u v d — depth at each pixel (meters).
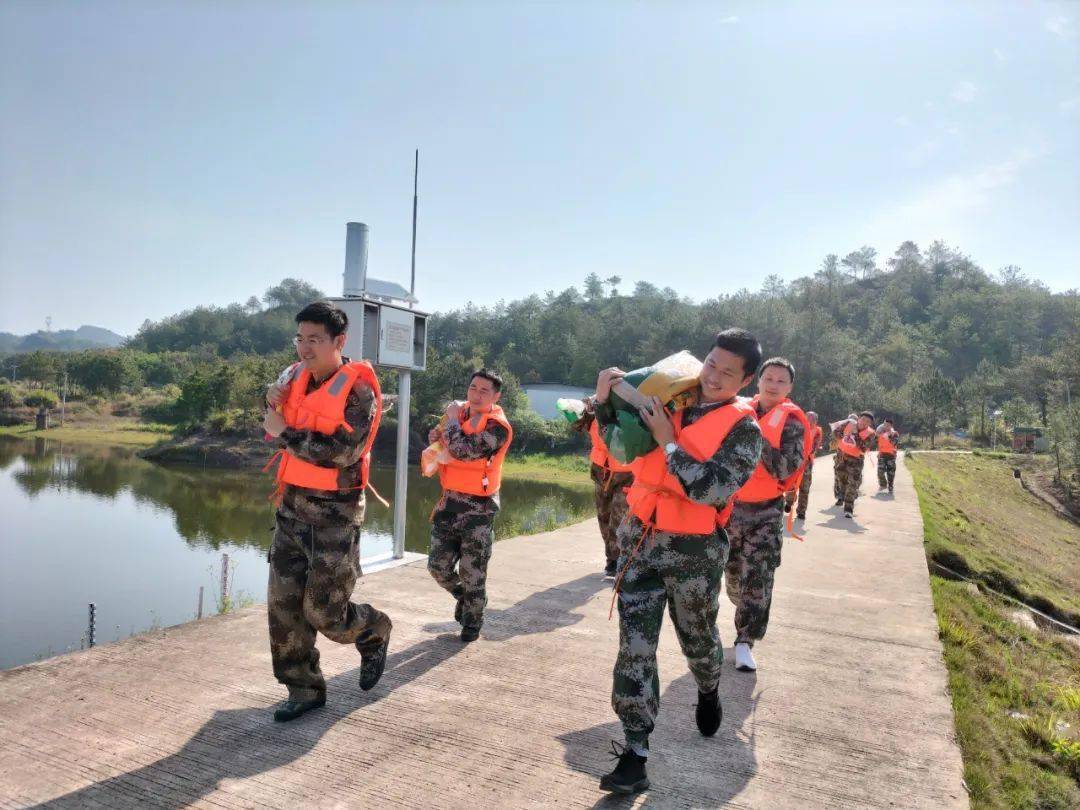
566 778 3.20
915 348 107.62
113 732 3.48
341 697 3.99
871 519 13.12
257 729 3.55
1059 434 44.66
